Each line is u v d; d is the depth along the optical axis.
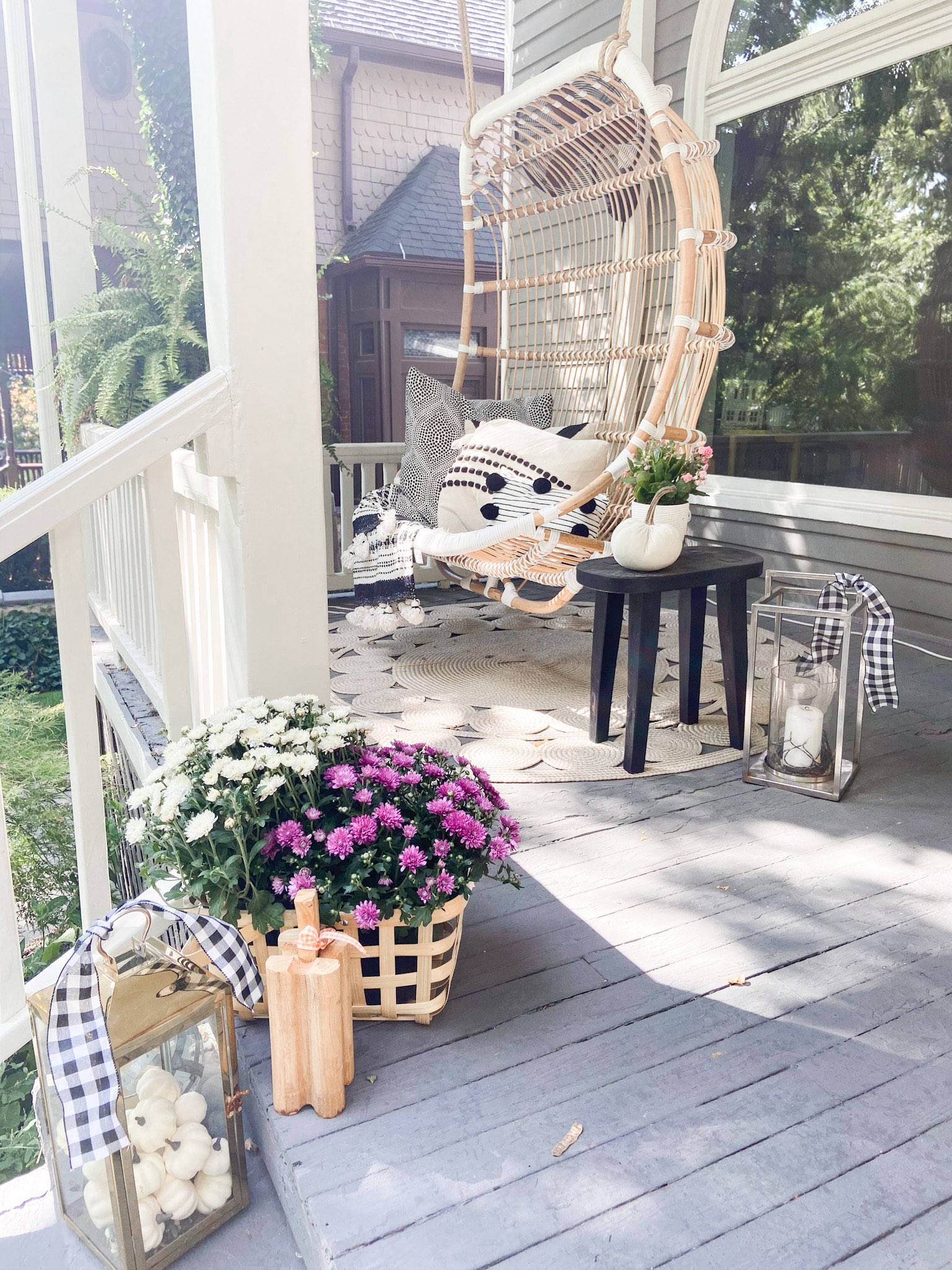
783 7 3.61
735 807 2.02
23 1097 2.29
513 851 1.83
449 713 2.61
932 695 2.71
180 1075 1.11
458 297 8.11
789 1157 1.09
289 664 1.70
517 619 3.74
